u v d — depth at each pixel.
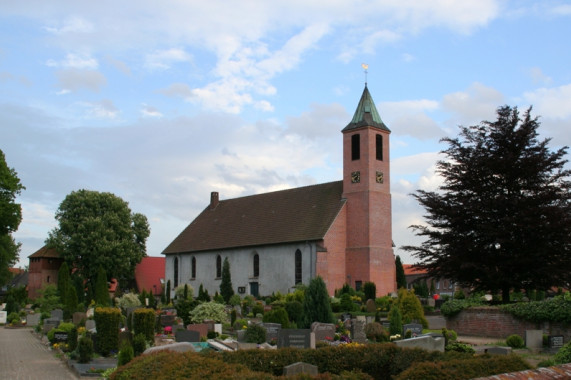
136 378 13.11
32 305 66.12
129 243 86.31
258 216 80.62
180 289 81.69
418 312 39.09
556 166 39.78
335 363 16.73
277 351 16.72
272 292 72.69
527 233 38.34
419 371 13.12
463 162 41.22
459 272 40.53
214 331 34.16
